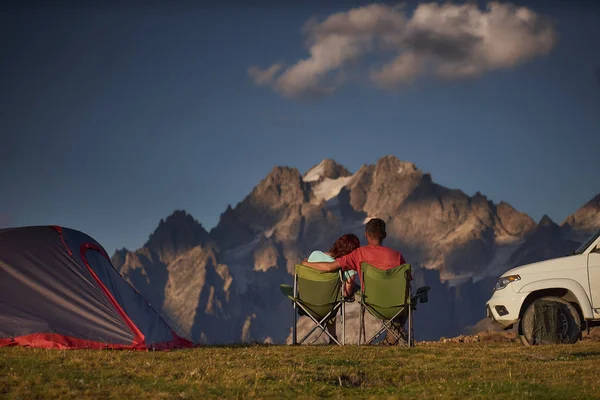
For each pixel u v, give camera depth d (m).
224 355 10.74
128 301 13.01
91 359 9.80
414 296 13.12
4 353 10.16
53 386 7.75
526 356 11.41
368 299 12.81
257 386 8.19
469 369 9.85
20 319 11.73
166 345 12.55
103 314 12.28
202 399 7.46
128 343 12.04
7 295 11.92
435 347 13.01
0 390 7.51
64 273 12.52
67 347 11.63
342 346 12.45
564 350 12.11
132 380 8.26
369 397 7.89
